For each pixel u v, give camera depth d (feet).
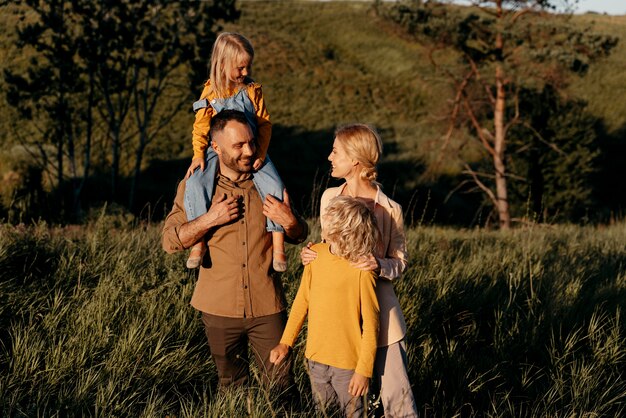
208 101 12.46
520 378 15.60
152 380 13.46
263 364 12.26
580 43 63.98
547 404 13.98
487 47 68.59
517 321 17.72
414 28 66.28
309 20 185.37
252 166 11.99
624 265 27.17
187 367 14.14
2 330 15.01
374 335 10.58
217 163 12.02
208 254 11.98
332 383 11.09
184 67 117.60
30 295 16.16
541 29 62.85
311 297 11.12
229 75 12.33
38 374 13.10
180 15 67.87
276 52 154.92
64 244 20.45
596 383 14.65
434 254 23.39
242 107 12.33
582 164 68.18
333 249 10.68
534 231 34.06
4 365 13.74
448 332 17.75
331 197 11.95
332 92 139.33
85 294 16.65
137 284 17.12
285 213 11.66
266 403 11.34
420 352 15.78
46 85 62.13
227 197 11.80
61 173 63.05
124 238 21.48
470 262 23.16
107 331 14.28
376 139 11.51
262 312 11.92
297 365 14.48
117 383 12.69
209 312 11.93
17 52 81.56
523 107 69.67
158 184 86.17
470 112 69.62
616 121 118.93
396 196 87.30
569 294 20.34
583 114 70.18
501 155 68.39
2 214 36.83
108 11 63.77
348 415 11.01
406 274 19.94
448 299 18.84
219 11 68.59
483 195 77.77
